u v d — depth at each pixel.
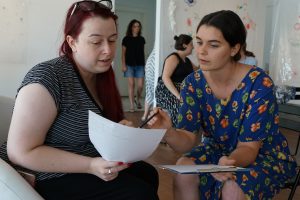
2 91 2.71
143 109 6.89
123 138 1.05
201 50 1.47
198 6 4.79
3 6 2.62
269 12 5.96
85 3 1.22
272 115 1.49
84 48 1.21
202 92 1.60
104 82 1.40
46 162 1.13
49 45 2.83
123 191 1.20
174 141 1.54
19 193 1.07
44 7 2.77
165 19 4.55
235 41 1.46
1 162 1.12
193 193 1.53
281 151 1.56
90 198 1.20
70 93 1.21
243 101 1.50
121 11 8.98
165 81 3.55
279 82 5.70
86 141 1.26
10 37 2.68
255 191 1.37
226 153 1.60
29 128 1.11
